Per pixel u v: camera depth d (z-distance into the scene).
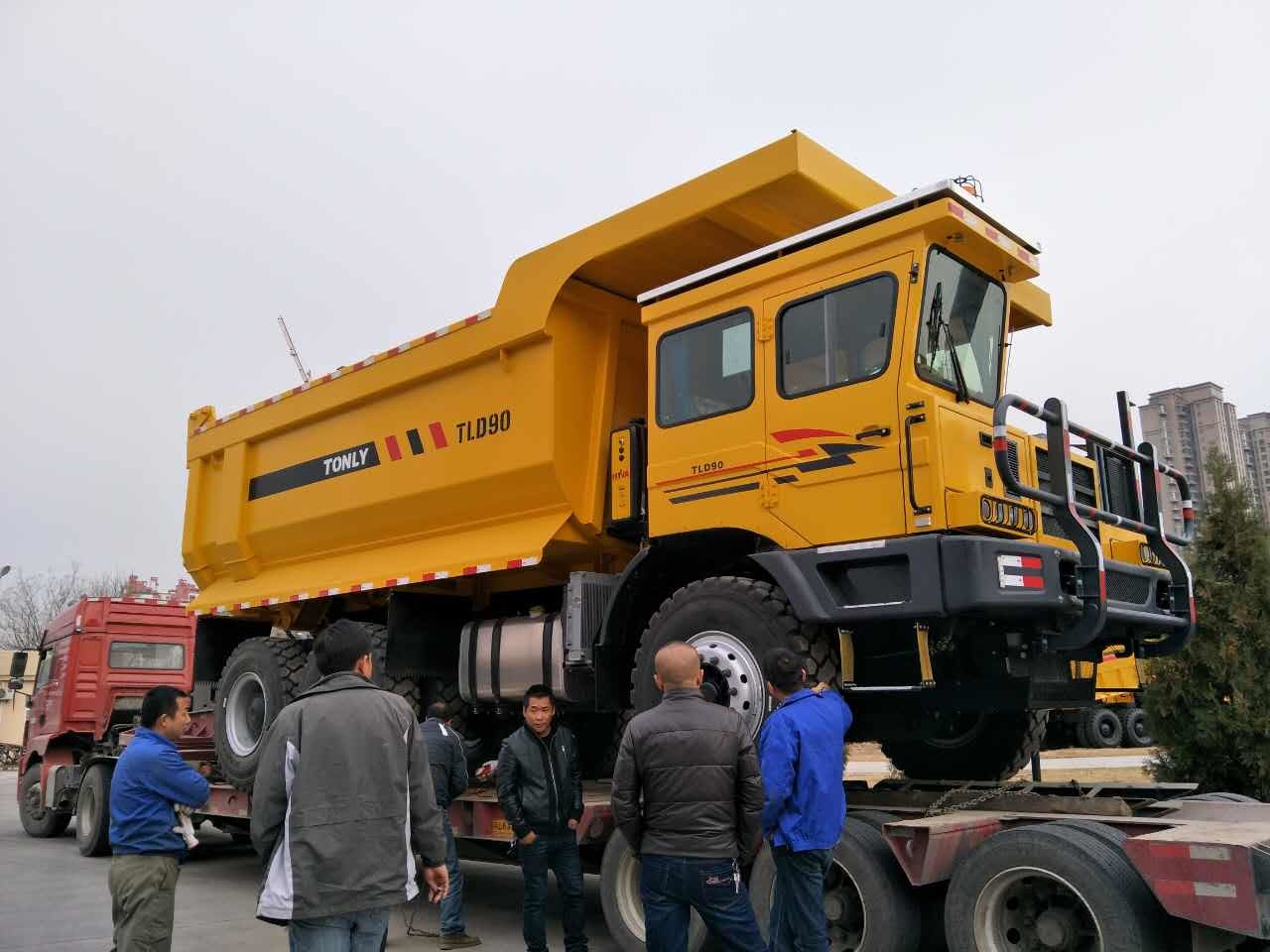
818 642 5.89
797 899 4.48
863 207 6.57
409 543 9.07
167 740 5.13
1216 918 4.15
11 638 57.00
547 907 8.36
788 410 6.12
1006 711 7.42
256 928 7.55
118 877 4.91
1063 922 4.62
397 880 3.55
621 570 7.99
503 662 8.16
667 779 4.31
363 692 3.73
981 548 5.18
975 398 6.20
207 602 11.38
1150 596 6.37
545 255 7.62
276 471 10.48
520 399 7.82
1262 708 7.72
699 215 6.60
